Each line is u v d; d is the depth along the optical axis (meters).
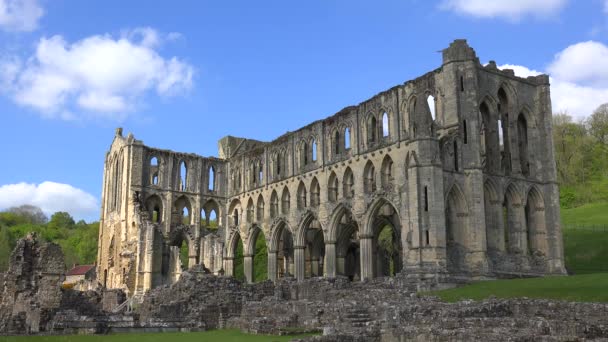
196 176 99.31
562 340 25.97
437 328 30.84
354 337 31.55
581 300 39.75
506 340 26.67
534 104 73.56
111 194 98.62
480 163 64.75
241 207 98.19
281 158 90.25
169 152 97.19
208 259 90.69
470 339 28.22
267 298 56.16
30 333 46.56
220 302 54.53
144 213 88.94
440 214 61.28
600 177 145.12
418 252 60.53
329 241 78.88
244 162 98.75
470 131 65.31
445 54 67.31
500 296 45.78
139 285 84.75
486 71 69.19
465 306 38.19
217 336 40.84
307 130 85.62
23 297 54.56
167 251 93.38
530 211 71.50
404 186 67.12
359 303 44.97
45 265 56.34
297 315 44.94
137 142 93.88
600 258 86.25
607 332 29.30
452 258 62.81
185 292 58.16
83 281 102.81
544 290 45.56
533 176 71.50
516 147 70.44
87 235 180.00
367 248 72.75
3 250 131.25
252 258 95.00
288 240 95.69
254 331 43.47
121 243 91.19
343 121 79.50
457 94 65.81
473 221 63.34
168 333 45.25
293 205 86.19
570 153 148.38
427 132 62.81
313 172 83.12
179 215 97.56
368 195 73.25
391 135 71.12
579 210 123.19
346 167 77.75
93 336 42.53
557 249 69.44
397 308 38.84
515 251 68.25
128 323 49.19
